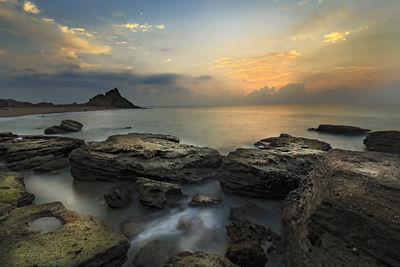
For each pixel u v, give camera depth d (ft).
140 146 40.29
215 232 22.20
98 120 151.74
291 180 27.53
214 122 139.74
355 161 19.97
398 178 15.53
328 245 12.36
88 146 39.55
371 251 10.67
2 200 24.20
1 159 44.80
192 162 37.88
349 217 12.19
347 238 11.76
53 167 40.60
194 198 29.30
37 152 44.68
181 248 19.54
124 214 25.84
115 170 34.32
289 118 168.04
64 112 225.97
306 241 14.51
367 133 84.69
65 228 17.88
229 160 32.55
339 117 169.07
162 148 40.63
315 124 123.44
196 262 14.55
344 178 16.12
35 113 188.03
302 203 19.19
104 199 29.73
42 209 20.92
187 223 23.85
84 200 29.55
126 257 17.08
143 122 139.13
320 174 20.10
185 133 92.53
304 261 13.91
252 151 35.50
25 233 17.11
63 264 13.58
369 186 14.53
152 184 27.99
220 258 14.98
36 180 36.35
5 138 54.08
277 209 26.58
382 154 22.12
